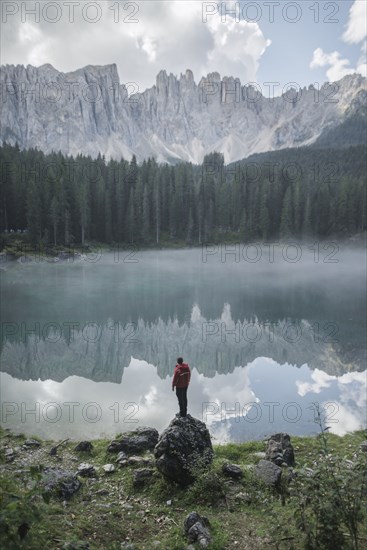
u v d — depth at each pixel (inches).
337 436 650.8
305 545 260.5
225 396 888.3
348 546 245.1
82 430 667.4
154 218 5191.9
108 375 1053.8
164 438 421.4
